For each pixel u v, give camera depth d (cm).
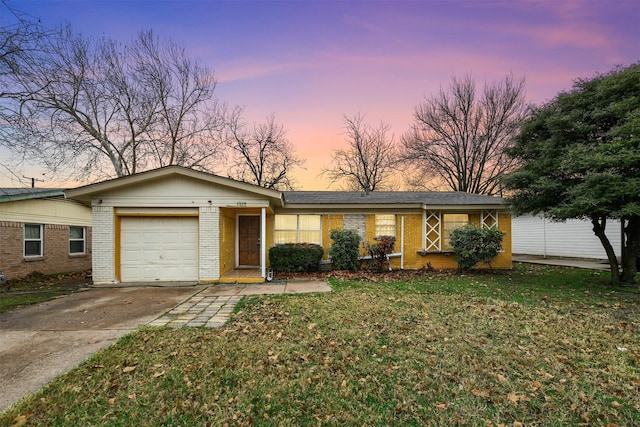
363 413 274
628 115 751
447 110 2650
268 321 529
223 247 993
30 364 363
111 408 278
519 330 484
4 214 1031
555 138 909
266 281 948
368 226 1242
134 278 941
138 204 920
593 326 503
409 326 499
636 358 381
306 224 1239
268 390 310
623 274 912
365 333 466
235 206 940
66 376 333
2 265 1020
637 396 300
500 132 2495
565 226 1781
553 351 405
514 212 1036
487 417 269
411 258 1248
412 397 298
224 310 607
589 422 263
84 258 1440
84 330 488
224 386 317
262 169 2789
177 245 955
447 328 491
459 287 846
